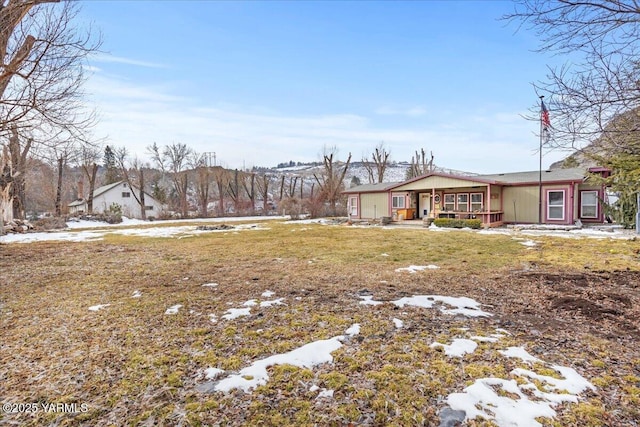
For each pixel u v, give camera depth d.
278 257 8.28
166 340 3.33
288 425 2.02
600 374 2.51
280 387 2.44
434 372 2.58
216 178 37.06
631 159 4.17
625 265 6.41
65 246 11.28
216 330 3.57
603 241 9.73
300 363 2.78
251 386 2.45
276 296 4.79
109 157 41.88
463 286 5.18
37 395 2.40
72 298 4.92
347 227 17.42
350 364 2.74
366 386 2.42
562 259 7.18
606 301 4.26
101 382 2.57
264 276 6.13
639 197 11.32
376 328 3.49
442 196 19.06
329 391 2.37
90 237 14.55
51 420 2.11
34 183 26.67
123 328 3.69
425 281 5.54
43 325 3.83
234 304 4.45
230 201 39.09
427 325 3.56
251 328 3.60
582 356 2.81
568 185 14.54
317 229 16.38
